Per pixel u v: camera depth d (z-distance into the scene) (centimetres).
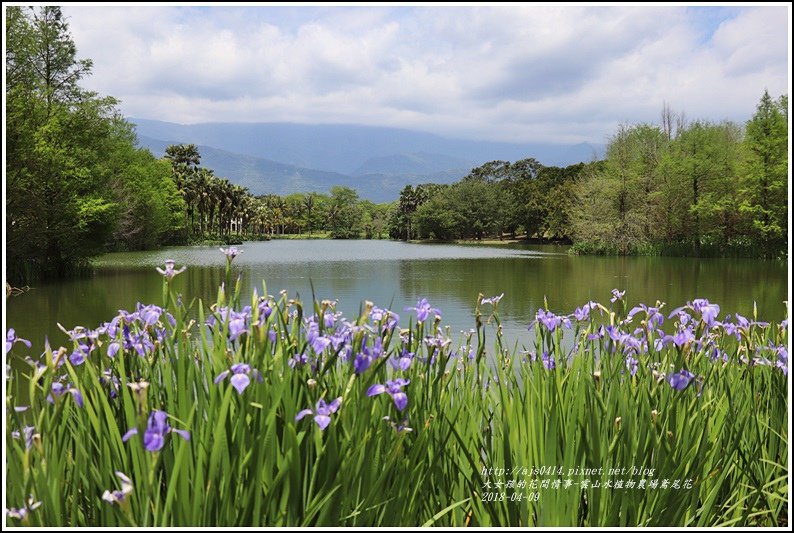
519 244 6988
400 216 10375
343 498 196
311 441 200
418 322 239
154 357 236
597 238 4316
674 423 243
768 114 3747
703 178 4094
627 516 233
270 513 185
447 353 253
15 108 2036
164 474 204
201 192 7800
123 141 4134
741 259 3638
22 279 2066
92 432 221
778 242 3706
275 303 222
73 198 2378
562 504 227
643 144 4566
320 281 2206
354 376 192
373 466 212
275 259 3875
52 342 939
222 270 2834
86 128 2523
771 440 294
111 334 236
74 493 200
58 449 213
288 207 12825
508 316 1287
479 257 4041
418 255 4434
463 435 253
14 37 2202
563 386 272
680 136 4503
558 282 2145
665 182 4256
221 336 218
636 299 1592
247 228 10950
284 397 194
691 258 3753
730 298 1616
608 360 272
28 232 2111
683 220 4222
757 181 3700
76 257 2584
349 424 212
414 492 219
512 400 267
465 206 8575
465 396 273
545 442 236
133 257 4000
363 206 13938
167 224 5741
